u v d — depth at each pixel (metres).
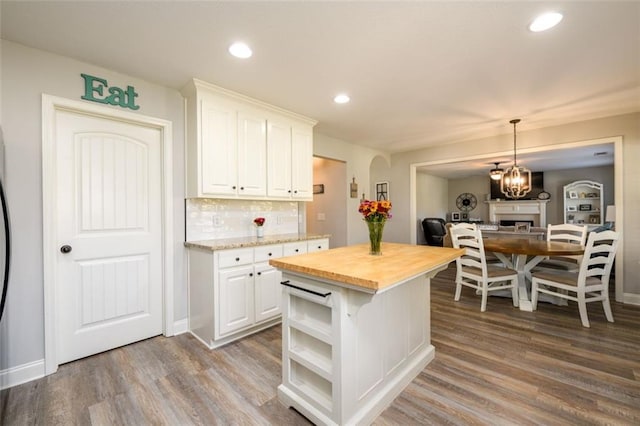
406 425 1.54
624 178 3.46
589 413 1.60
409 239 5.57
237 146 2.81
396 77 2.49
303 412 1.60
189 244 2.64
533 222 8.23
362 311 1.57
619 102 3.08
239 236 3.19
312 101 2.99
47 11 1.61
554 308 3.31
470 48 2.06
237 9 1.63
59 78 2.07
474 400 1.72
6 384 1.86
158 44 1.96
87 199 2.24
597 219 7.30
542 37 1.93
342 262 1.68
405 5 1.62
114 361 2.19
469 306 3.39
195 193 2.57
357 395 1.54
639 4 1.61
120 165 2.40
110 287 2.35
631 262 3.44
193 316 2.66
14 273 1.89
